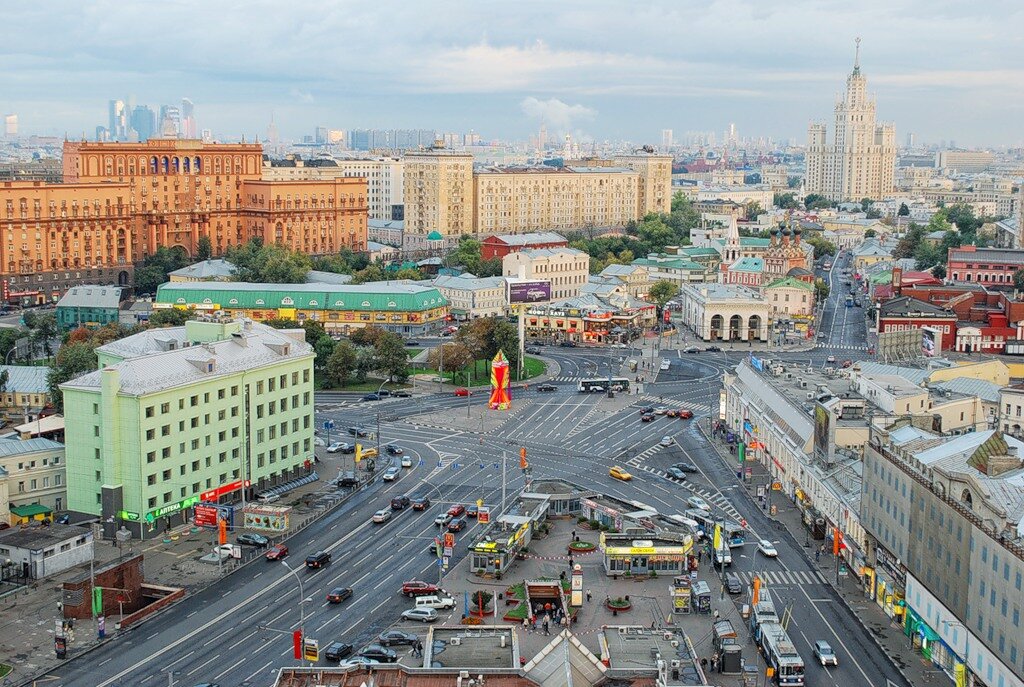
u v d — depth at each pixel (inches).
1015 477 6825.8
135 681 6781.5
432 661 6038.4
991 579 6338.6
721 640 7116.1
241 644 7317.9
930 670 7003.0
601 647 6422.2
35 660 7052.2
